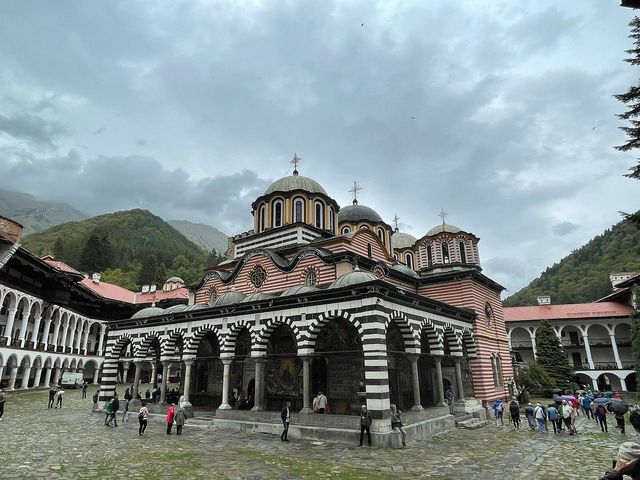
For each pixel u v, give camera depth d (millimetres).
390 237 46906
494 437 23469
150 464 16031
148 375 74688
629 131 18016
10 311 49281
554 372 56781
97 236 124188
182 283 87062
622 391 61469
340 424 21328
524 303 141125
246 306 26719
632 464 7566
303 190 40062
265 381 29250
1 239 46531
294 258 32062
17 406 36625
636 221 18125
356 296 22312
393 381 26672
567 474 15445
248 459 17031
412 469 15812
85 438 21547
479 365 33875
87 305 70312
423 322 26266
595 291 116125
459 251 43062
